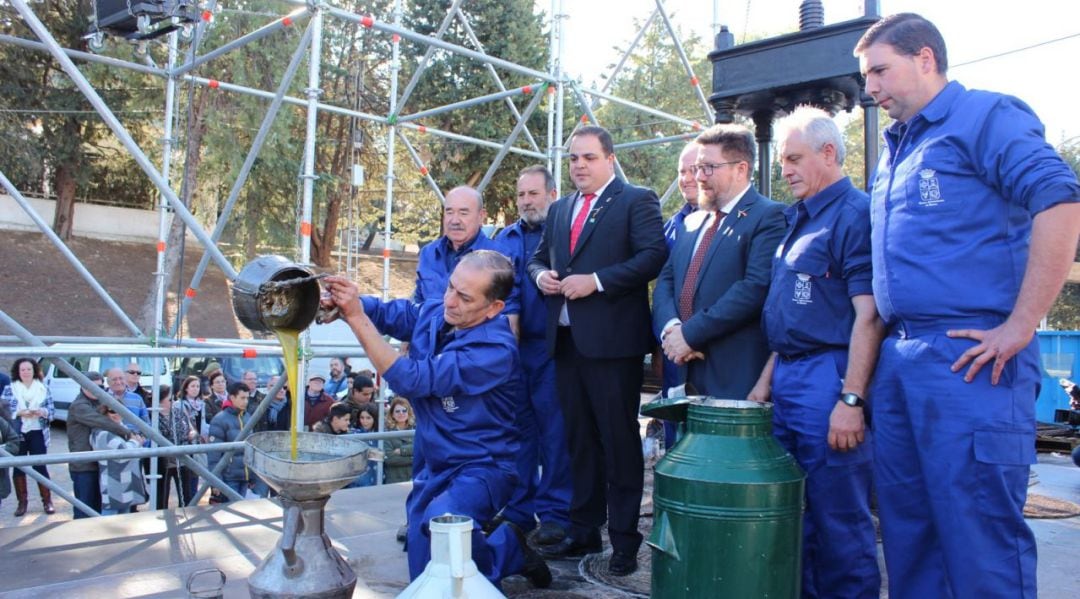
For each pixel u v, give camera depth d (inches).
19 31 706.2
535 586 128.4
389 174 308.2
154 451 174.2
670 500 96.0
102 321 799.7
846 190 109.7
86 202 964.6
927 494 91.5
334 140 794.8
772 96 196.2
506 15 710.5
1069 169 82.4
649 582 130.3
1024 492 88.1
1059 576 140.3
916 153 92.4
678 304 130.4
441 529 82.2
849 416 101.9
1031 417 88.1
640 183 797.9
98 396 180.2
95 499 253.4
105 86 715.4
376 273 1034.7
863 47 95.9
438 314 126.0
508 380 116.4
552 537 152.8
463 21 288.7
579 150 140.7
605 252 137.3
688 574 94.1
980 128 87.8
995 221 87.7
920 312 90.9
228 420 262.4
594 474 145.3
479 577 82.1
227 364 430.3
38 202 910.4
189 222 183.8
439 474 115.9
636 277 132.9
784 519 94.0
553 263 144.8
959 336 87.8
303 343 195.5
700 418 98.0
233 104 684.7
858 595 108.0
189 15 196.5
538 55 712.4
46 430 312.5
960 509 87.3
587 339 133.0
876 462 97.9
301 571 90.4
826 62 180.4
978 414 86.5
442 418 115.3
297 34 671.8
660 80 809.5
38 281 819.4
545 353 159.9
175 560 140.3
